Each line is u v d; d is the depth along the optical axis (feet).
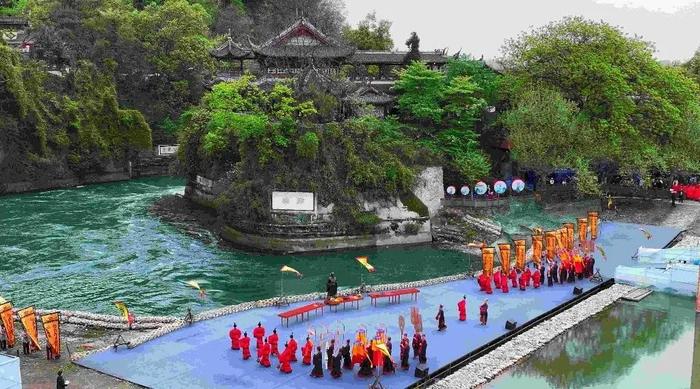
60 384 114.11
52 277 209.15
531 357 138.82
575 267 188.85
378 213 256.11
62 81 417.49
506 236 254.88
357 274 219.00
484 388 122.93
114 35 470.80
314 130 256.93
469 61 329.52
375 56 358.23
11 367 107.65
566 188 295.07
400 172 259.19
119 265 224.33
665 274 184.34
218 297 193.57
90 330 152.66
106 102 426.10
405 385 121.90
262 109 273.95
